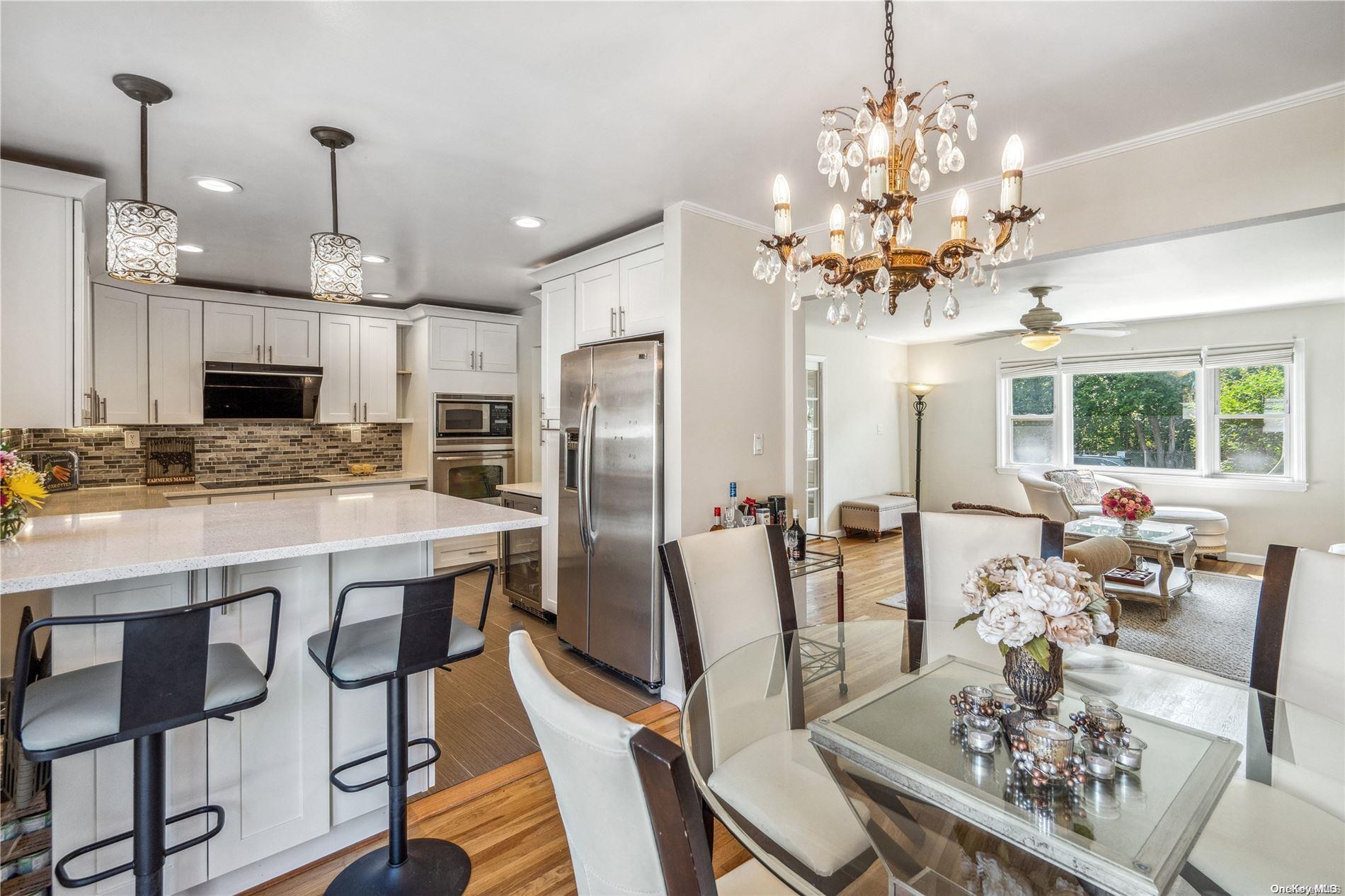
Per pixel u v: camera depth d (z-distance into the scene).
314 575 1.90
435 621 1.71
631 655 3.15
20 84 1.91
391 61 1.82
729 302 3.21
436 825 2.06
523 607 4.46
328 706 1.93
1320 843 1.09
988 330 6.76
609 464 3.27
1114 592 4.33
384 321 5.31
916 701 1.51
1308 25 1.65
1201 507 6.07
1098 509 6.01
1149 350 6.34
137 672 1.27
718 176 2.67
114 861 1.60
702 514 3.07
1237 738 1.39
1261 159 2.07
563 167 2.57
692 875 0.69
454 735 2.67
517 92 1.99
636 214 3.15
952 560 2.34
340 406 5.07
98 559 1.43
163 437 4.57
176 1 1.53
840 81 1.93
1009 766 1.20
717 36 1.71
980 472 7.57
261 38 1.70
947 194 2.83
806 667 1.86
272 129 2.22
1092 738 1.22
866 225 3.17
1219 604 4.62
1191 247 3.60
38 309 2.30
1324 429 5.47
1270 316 5.69
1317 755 1.33
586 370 3.43
